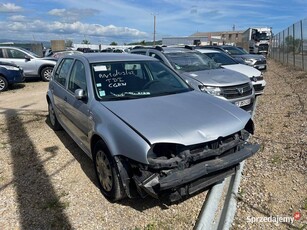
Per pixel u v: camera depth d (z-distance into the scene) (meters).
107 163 3.33
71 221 3.12
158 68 4.60
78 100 4.07
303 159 4.18
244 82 6.40
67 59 5.27
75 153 4.87
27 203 3.46
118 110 3.38
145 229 2.94
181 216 3.13
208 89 6.02
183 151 2.92
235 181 3.63
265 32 35.06
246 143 3.57
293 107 7.22
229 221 2.92
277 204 3.23
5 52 13.60
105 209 3.30
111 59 4.40
